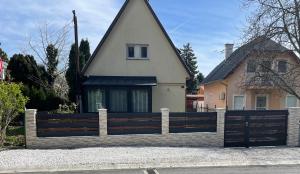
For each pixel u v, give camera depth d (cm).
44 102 1698
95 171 852
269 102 2316
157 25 1812
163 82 1825
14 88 1092
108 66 1792
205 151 1097
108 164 912
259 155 1054
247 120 1229
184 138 1193
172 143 1187
